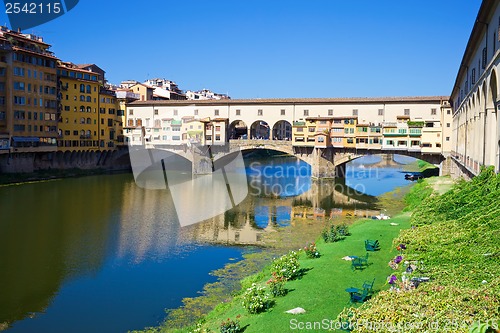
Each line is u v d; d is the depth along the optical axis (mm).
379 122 94312
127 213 55062
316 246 33281
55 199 64812
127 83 161375
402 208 59688
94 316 25516
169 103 106812
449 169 80188
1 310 26500
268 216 54812
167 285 30250
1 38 79375
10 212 55031
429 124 85562
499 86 31516
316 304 20578
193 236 44000
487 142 36125
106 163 108000
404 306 14047
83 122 100812
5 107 79750
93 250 38844
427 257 21438
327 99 98750
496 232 21641
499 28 31594
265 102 102062
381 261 26938
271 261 35312
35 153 87188
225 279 31203
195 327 22281
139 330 23641
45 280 31484
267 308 20922
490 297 13867
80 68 108688
